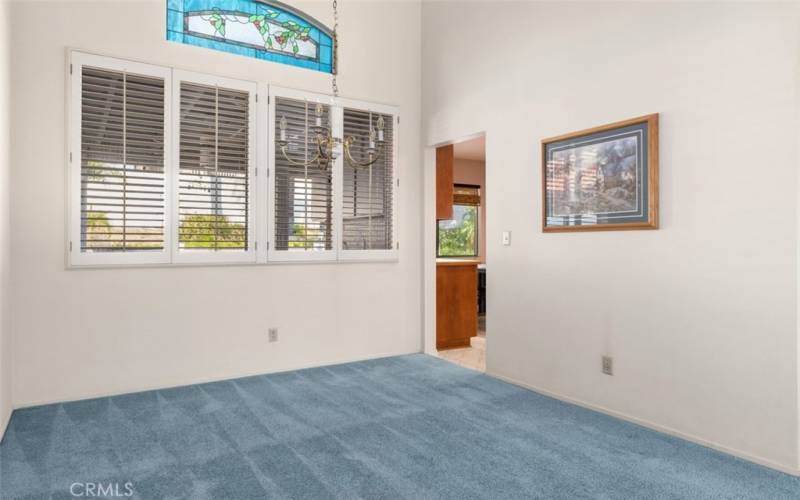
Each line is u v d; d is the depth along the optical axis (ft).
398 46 16.08
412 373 13.98
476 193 29.60
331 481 7.67
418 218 16.53
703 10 9.01
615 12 10.49
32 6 11.05
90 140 11.60
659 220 9.70
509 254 13.14
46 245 11.17
